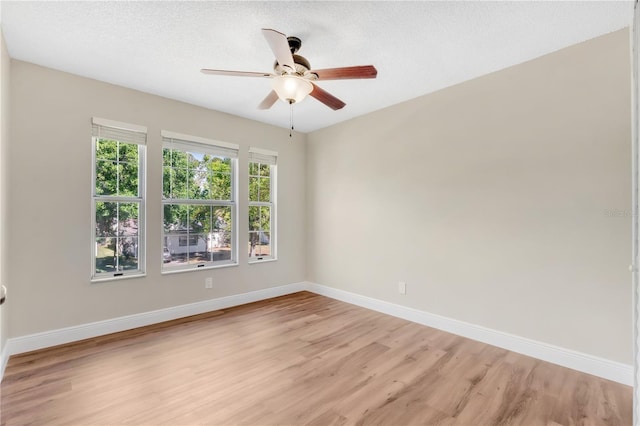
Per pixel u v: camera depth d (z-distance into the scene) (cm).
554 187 241
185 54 247
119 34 219
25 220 254
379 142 370
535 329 250
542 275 247
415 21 204
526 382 214
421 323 326
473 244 288
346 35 220
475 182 286
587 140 227
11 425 168
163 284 331
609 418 177
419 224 330
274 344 274
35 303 258
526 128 255
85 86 284
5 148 231
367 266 384
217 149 378
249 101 345
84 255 283
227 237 392
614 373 214
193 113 354
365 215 387
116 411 180
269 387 206
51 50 239
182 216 354
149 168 322
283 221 446
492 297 275
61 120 272
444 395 199
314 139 458
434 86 305
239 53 246
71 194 276
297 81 208
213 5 189
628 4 187
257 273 414
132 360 242
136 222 319
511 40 226
